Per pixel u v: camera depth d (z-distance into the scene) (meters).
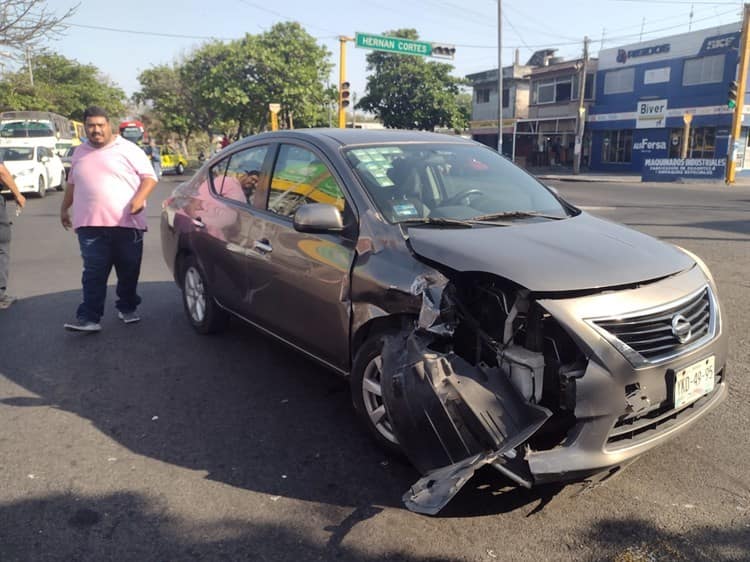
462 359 2.96
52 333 5.72
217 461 3.54
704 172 26.52
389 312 3.29
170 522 3.00
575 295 2.85
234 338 5.56
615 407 2.76
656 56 34.88
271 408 4.20
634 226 11.98
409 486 3.27
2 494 3.22
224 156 5.29
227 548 2.82
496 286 3.07
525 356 2.86
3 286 6.61
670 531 2.88
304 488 3.27
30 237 11.49
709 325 3.19
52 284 7.62
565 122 41.28
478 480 3.29
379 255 3.41
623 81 37.09
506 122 45.41
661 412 2.95
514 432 2.76
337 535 2.89
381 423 3.51
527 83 45.31
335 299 3.65
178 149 64.06
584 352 2.75
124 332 5.74
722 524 2.92
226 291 4.93
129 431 3.89
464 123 46.50
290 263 4.01
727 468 3.38
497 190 4.16
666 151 35.34
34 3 16.73
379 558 2.74
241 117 38.69
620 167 38.28
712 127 32.72
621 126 37.50
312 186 4.07
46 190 21.66
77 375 4.77
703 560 2.68
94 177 5.45
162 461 3.54
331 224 3.55
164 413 4.13
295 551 2.79
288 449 3.66
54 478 3.37
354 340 3.61
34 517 3.04
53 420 4.04
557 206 4.19
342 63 21.02
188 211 5.44
